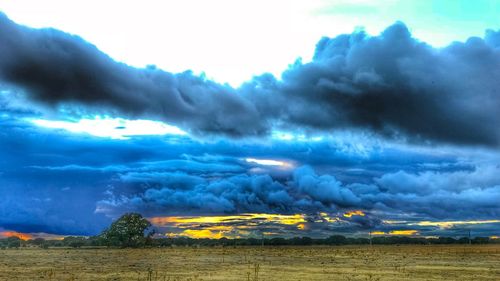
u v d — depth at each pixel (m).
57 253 83.38
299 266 49.19
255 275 38.38
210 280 34.84
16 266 48.66
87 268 45.88
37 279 35.16
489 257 70.25
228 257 69.81
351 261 59.03
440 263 54.56
